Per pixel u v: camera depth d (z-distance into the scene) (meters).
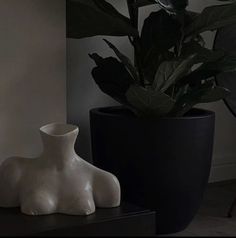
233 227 2.11
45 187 1.61
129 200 1.98
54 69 1.94
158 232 2.00
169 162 1.93
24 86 1.89
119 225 1.56
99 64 2.07
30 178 1.62
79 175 1.64
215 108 2.83
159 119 1.91
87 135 2.40
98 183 1.65
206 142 2.01
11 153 1.89
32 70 1.90
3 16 1.84
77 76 2.36
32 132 1.92
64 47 1.95
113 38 2.43
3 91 1.86
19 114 1.89
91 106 2.40
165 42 2.03
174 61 1.84
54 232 1.46
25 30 1.88
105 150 1.99
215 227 2.11
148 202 1.96
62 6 1.93
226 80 2.27
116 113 2.15
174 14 1.94
